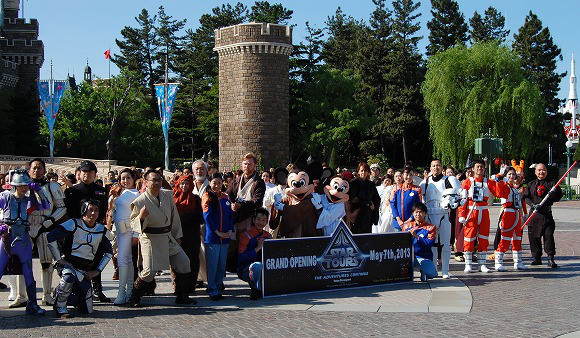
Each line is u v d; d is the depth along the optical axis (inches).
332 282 471.8
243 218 465.4
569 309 397.1
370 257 489.1
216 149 3489.2
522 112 2069.4
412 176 533.0
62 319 380.8
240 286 509.4
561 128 3287.4
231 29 2632.9
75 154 3090.6
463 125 2190.0
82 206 398.0
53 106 2374.5
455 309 399.2
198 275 491.5
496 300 429.7
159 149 3376.0
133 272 440.1
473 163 569.6
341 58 4087.1
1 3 3750.0
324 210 482.9
